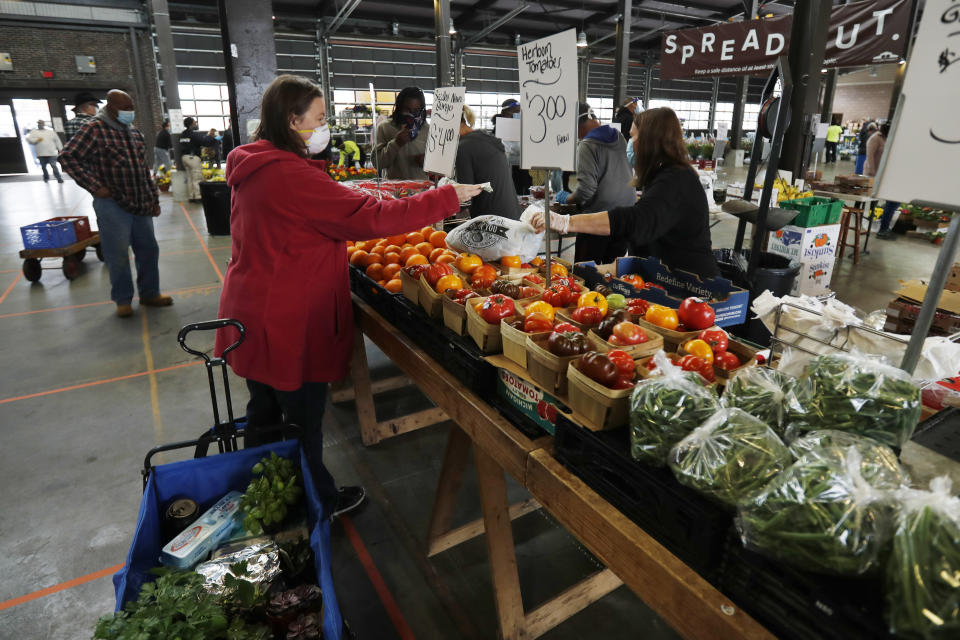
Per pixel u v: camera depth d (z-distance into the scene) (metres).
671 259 2.22
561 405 1.18
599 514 1.02
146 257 4.68
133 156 4.29
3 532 2.24
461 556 2.15
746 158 17.08
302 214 1.74
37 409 3.18
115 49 16.06
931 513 0.65
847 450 0.78
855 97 26.95
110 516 2.34
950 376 1.26
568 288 1.61
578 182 4.21
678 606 0.87
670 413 0.93
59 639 1.79
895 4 5.65
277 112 1.72
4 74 15.07
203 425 3.03
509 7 18.09
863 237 7.70
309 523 1.65
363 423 2.80
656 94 24.66
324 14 17.67
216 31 17.02
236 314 1.85
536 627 1.78
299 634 1.26
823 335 1.37
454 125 2.29
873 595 0.69
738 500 0.81
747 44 6.31
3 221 8.84
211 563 1.50
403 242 2.48
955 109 0.88
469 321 1.52
